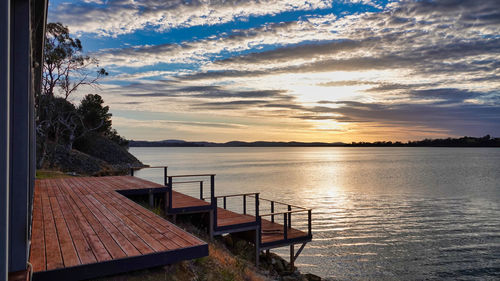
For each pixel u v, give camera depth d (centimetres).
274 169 9138
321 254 1927
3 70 157
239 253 1053
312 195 4269
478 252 2020
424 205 3650
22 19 274
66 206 705
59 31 2988
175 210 961
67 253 396
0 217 157
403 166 11175
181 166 9381
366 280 1566
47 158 3200
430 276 1638
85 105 5391
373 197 4191
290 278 1086
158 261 405
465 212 3275
